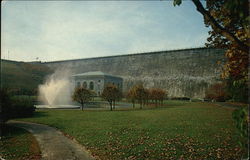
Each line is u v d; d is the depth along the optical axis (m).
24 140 10.01
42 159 7.24
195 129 11.97
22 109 18.53
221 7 3.53
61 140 10.09
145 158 7.23
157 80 75.75
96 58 98.31
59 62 109.56
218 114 19.45
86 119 17.20
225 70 5.73
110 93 27.09
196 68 69.44
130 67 85.50
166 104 38.00
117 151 8.09
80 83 76.38
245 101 21.55
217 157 7.12
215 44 5.24
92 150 8.30
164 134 10.78
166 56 78.75
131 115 19.58
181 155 7.41
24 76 84.62
